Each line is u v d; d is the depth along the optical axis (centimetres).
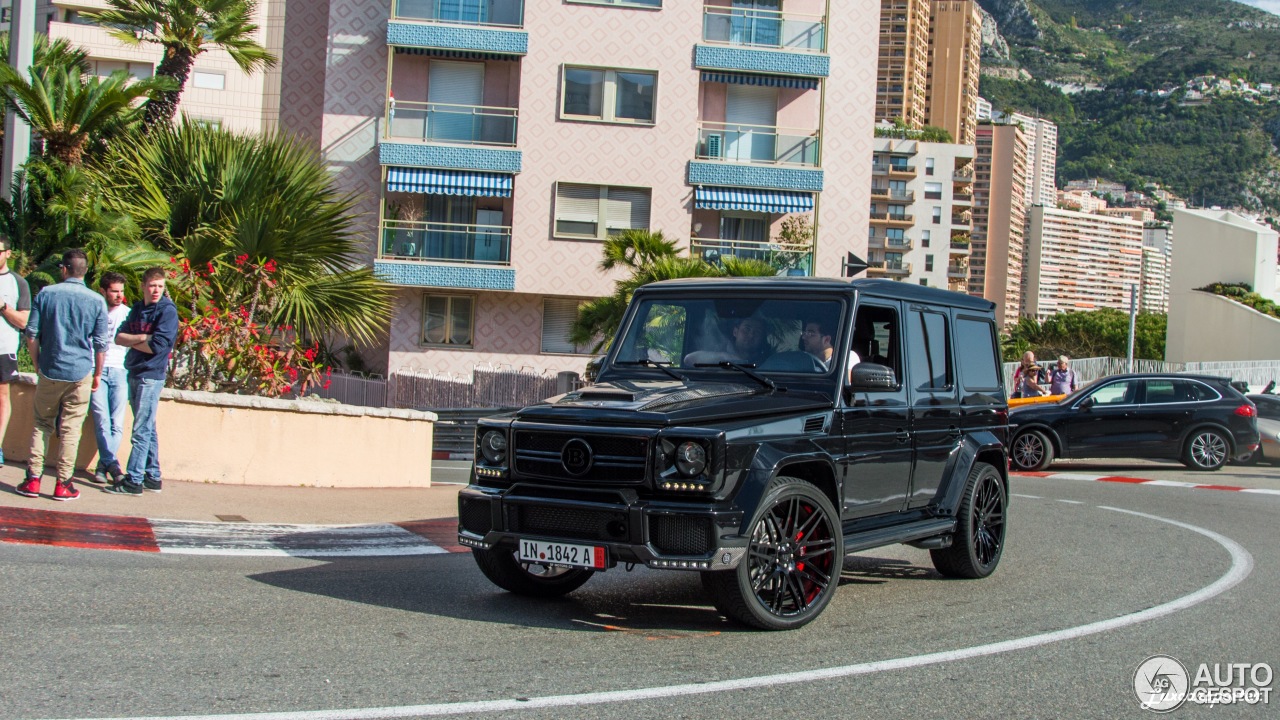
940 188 13688
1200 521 1194
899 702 497
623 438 597
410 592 699
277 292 1538
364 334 1748
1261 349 5125
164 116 2102
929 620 673
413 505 1140
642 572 820
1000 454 862
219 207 1667
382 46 3191
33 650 515
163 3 2128
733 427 605
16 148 1459
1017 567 889
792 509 632
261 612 616
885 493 729
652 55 3194
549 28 3169
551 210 3175
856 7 3306
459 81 3225
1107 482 1678
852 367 692
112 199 1611
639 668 536
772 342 717
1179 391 1938
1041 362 3089
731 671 536
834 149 3303
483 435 642
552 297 3241
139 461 977
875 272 13675
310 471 1228
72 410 905
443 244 3181
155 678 483
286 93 3338
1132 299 3484
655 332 755
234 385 1291
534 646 573
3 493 902
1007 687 528
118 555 743
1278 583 827
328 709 451
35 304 896
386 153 3103
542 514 612
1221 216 5844
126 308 1009
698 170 3188
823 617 675
